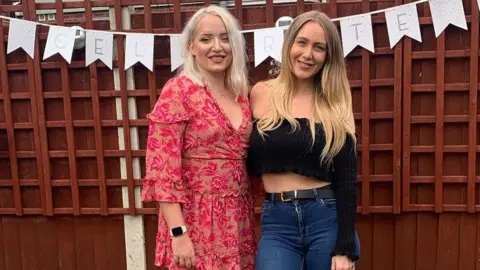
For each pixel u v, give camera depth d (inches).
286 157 74.3
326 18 75.4
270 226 77.3
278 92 77.2
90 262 127.6
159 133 73.0
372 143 115.9
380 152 116.2
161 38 116.0
